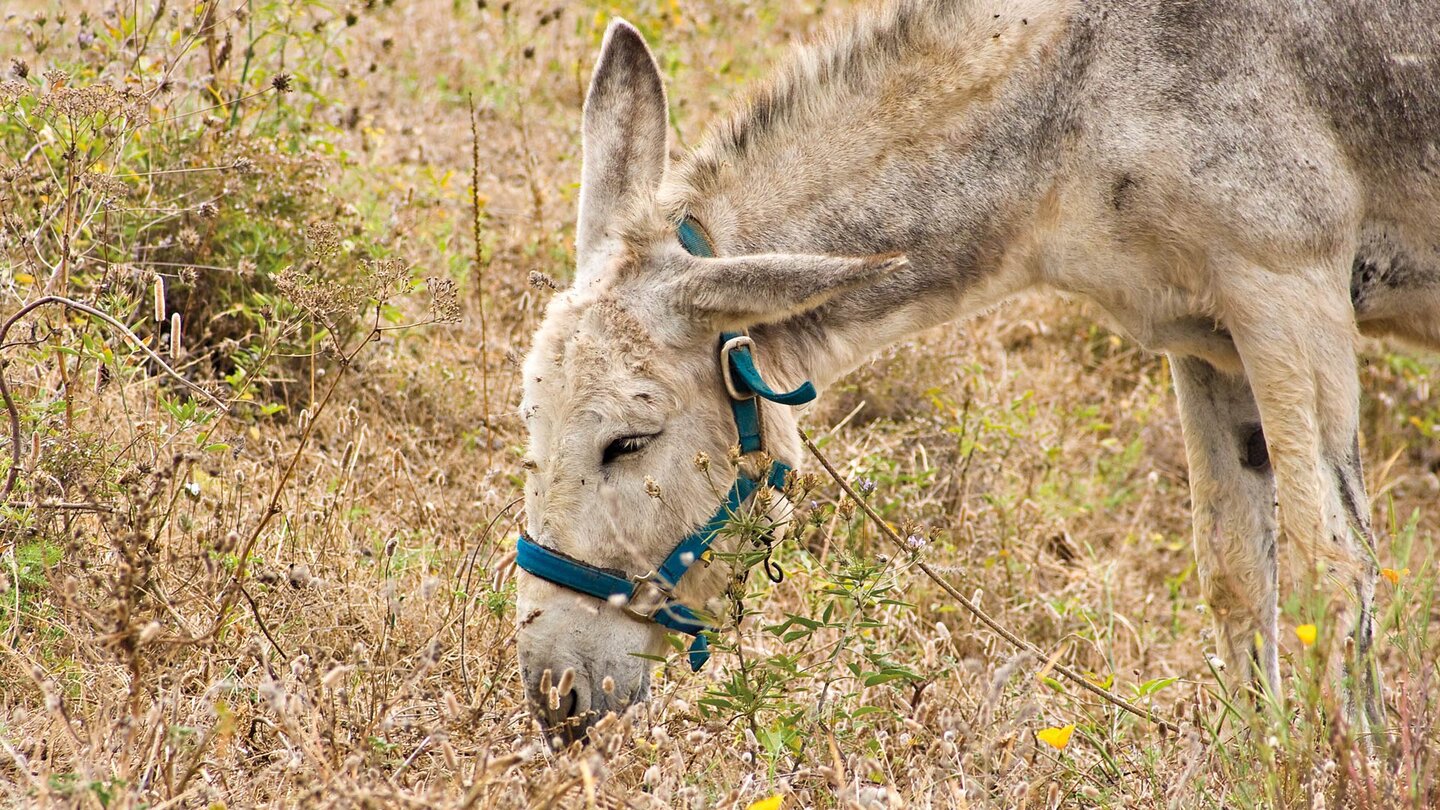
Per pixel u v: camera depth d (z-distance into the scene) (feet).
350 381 27.27
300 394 27.32
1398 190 20.83
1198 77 19.99
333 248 22.26
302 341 26.45
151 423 22.33
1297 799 16.76
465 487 25.99
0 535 19.58
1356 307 21.70
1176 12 20.20
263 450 24.93
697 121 38.86
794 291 17.87
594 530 18.19
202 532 20.12
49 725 17.30
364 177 32.19
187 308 26.86
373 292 22.12
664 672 20.79
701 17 45.70
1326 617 18.07
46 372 22.56
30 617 19.30
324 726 16.66
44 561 18.93
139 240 26.50
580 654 18.25
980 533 27.43
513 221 33.58
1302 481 20.16
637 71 19.35
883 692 21.04
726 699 18.04
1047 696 22.54
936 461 28.89
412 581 22.00
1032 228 21.03
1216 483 22.52
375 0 33.45
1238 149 19.84
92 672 18.03
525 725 18.81
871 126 20.51
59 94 22.22
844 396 30.04
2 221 23.57
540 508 18.34
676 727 18.74
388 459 25.04
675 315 18.45
